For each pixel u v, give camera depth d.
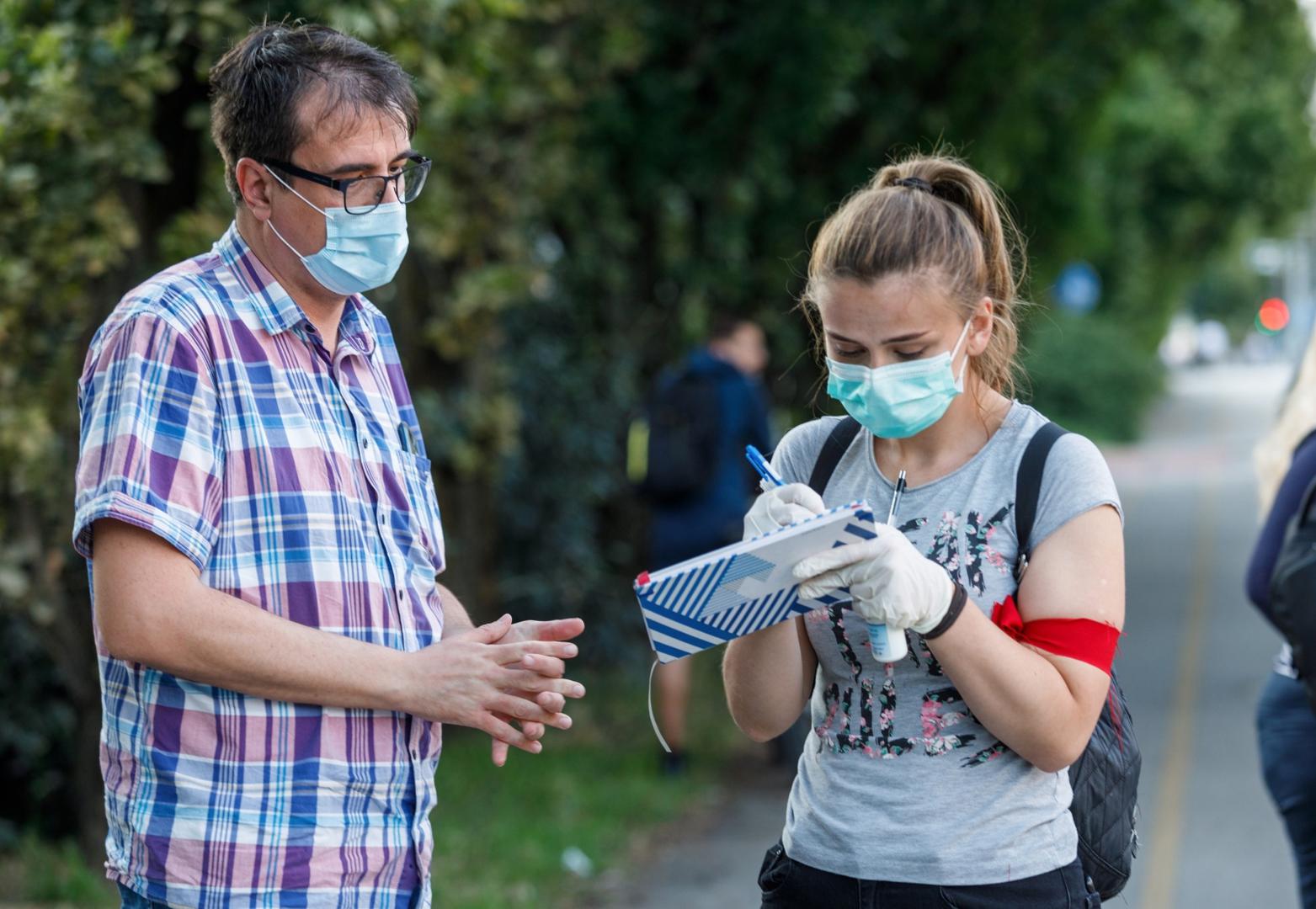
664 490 24.25
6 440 15.74
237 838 7.72
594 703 29.30
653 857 20.31
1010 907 7.79
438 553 9.04
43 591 17.27
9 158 14.77
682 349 35.56
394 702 7.86
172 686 7.79
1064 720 7.52
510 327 31.69
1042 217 47.91
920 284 7.59
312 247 8.18
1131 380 105.94
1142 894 18.92
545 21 25.81
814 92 31.41
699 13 31.06
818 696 8.41
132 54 14.89
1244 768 24.97
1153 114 88.62
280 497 7.92
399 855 8.23
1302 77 93.50
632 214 33.62
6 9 14.27
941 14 36.44
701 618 7.63
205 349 7.87
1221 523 60.75
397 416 8.98
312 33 8.32
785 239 36.56
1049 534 7.82
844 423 8.76
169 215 17.48
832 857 8.07
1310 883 12.42
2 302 15.46
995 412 8.22
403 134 8.36
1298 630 10.98
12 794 20.38
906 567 7.18
